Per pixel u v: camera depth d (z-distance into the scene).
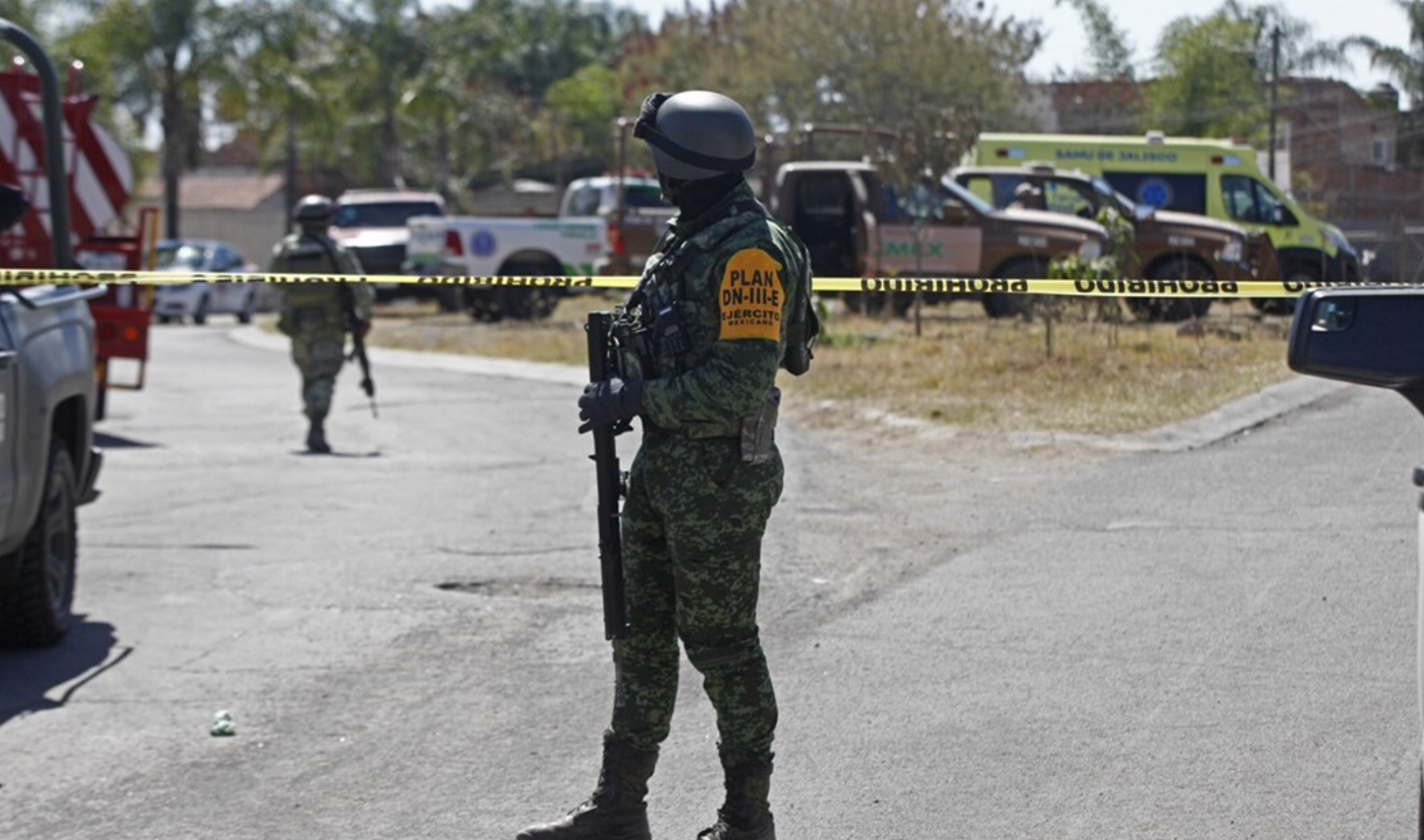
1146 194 32.88
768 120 59.50
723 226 5.98
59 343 10.46
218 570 12.34
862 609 10.37
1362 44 45.41
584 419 6.07
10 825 7.14
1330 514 12.35
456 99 75.62
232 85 68.75
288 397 25.44
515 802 7.29
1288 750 7.55
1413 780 7.12
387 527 13.96
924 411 18.16
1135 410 17.16
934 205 28.50
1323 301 4.98
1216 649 9.14
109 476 17.05
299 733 8.37
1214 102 59.59
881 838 6.75
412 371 28.95
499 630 10.36
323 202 19.05
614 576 6.21
